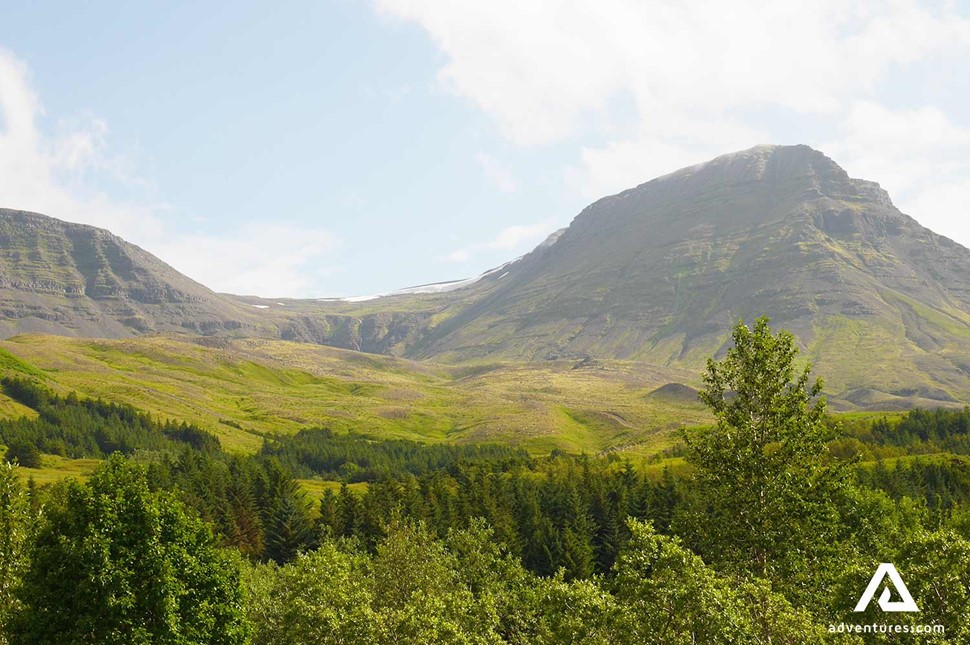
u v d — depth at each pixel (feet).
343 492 442.09
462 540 292.61
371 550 389.80
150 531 138.92
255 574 310.65
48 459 650.43
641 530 117.91
